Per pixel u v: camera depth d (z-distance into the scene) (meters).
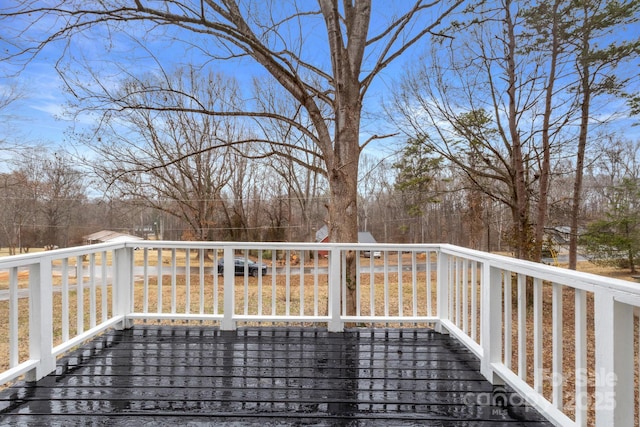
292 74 5.08
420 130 11.03
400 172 13.73
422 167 12.39
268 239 21.41
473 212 13.64
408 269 16.95
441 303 3.54
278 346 3.15
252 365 2.74
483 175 10.45
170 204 19.16
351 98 5.10
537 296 2.02
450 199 19.14
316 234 21.50
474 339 2.84
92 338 3.31
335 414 2.05
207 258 20.12
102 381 2.45
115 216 20.62
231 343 3.22
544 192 10.12
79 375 2.54
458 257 3.19
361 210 25.88
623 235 9.52
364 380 2.49
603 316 1.44
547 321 8.07
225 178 19.33
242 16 5.33
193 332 3.51
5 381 2.15
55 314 8.62
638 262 9.51
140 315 3.54
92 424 1.93
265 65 5.24
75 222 21.52
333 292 3.55
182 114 16.03
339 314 3.55
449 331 3.36
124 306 3.59
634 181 9.41
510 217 13.65
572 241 10.46
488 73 10.27
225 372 2.61
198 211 18.64
